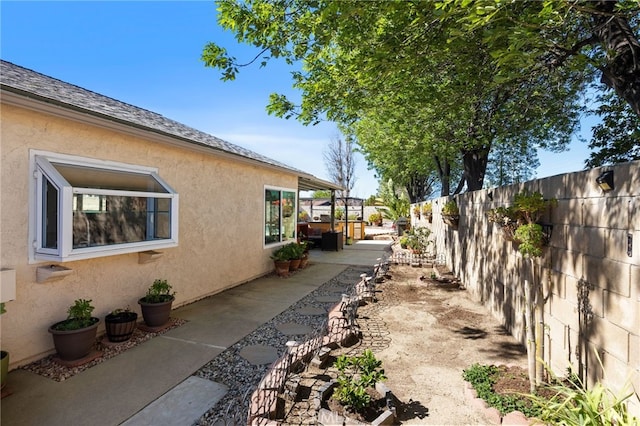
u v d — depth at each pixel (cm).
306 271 1030
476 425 292
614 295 268
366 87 502
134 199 502
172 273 628
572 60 445
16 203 393
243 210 855
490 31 318
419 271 990
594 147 793
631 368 247
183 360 426
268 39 434
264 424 288
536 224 363
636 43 380
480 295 663
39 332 416
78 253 412
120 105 676
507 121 766
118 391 353
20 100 366
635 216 243
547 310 383
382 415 292
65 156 438
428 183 2533
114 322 461
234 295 741
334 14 359
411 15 366
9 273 380
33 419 304
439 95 535
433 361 418
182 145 600
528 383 347
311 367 404
